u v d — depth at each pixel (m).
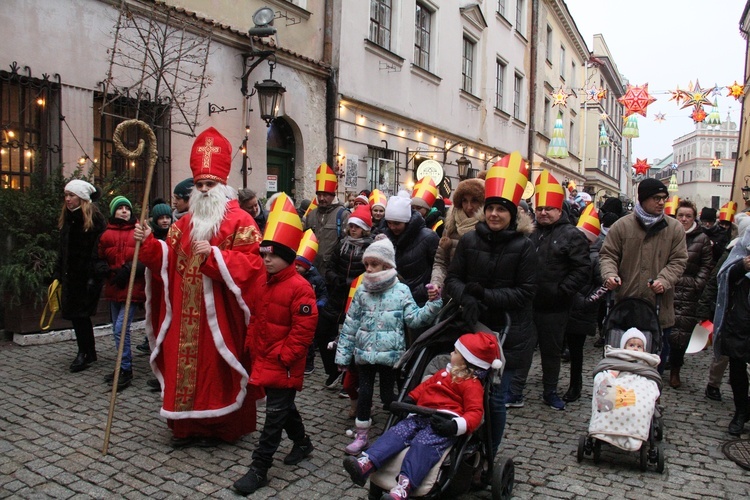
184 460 4.29
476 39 19.55
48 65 7.50
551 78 28.70
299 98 11.68
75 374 6.02
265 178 10.94
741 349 5.03
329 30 12.40
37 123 7.55
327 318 5.86
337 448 4.63
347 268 5.84
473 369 3.64
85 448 4.39
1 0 7.01
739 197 25.89
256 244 4.64
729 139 76.44
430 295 4.44
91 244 6.04
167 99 8.75
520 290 4.06
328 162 12.59
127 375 5.73
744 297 5.09
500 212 4.11
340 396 5.86
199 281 4.48
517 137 24.22
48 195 7.05
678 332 6.38
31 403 5.20
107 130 8.37
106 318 7.70
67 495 3.74
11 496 3.69
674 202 8.02
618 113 53.09
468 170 17.55
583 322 5.84
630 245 5.41
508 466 3.83
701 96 16.55
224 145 4.70
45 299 7.01
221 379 4.50
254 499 3.80
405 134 15.36
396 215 5.56
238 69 10.28
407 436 3.45
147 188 4.68
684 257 5.33
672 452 4.75
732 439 5.04
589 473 4.34
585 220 7.16
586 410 5.71
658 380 4.59
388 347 4.51
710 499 3.96
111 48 8.15
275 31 9.83
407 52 15.18
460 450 3.43
